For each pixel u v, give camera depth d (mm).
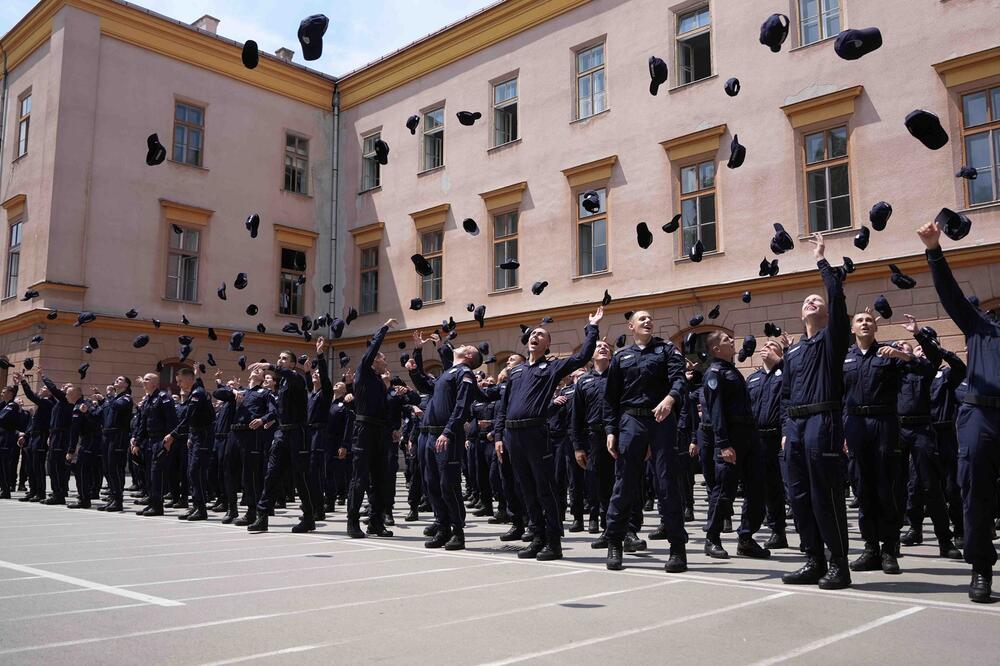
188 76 23047
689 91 17656
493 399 8102
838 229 15328
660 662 3395
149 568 6023
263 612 4418
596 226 19203
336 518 10484
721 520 6797
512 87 21484
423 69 23516
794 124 16000
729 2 17234
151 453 10992
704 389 7121
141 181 21750
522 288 20281
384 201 24312
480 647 3643
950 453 7539
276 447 8688
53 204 20156
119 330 20891
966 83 14055
